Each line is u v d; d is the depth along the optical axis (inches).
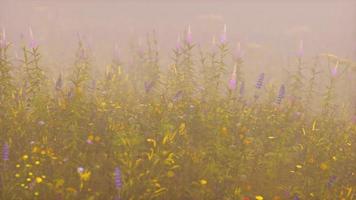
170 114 458.3
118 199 328.8
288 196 380.8
